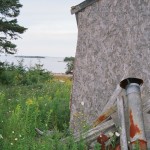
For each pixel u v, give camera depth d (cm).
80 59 699
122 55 622
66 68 2381
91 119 663
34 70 2116
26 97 1141
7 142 523
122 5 625
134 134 473
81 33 698
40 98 984
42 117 804
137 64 596
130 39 609
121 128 498
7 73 1866
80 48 699
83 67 691
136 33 601
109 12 647
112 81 634
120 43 626
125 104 524
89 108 671
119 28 629
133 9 608
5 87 1591
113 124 532
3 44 2064
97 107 657
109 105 578
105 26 653
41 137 577
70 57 2395
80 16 700
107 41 649
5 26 2067
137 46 598
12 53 2119
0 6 2028
